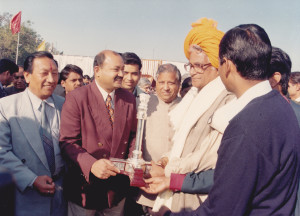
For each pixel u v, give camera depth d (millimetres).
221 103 1793
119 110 2170
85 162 1856
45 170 1948
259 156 1000
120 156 2182
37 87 1963
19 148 1876
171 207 1815
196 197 1786
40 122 1980
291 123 1085
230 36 1140
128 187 2191
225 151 1068
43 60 1944
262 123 1025
